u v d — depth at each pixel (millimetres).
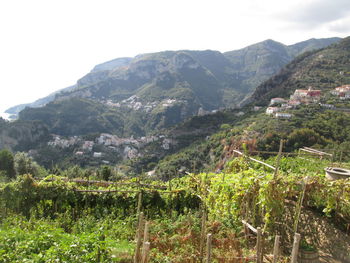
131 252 6191
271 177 7293
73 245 5527
